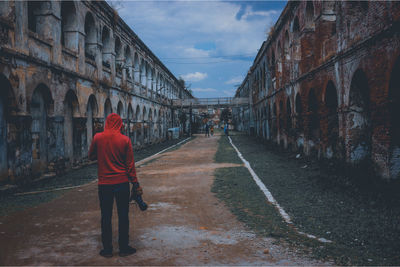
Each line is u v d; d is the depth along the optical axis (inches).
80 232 201.3
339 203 267.1
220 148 904.3
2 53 328.8
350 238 186.2
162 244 177.8
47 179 416.2
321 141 511.2
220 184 361.7
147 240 184.5
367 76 342.3
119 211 162.2
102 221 160.7
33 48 394.3
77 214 245.8
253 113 1536.7
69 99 515.8
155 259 156.9
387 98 301.3
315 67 521.7
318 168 453.7
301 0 587.2
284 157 634.2
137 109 995.3
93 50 616.7
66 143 498.0
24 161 370.3
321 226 209.6
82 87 547.2
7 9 340.8
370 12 329.7
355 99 396.5
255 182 370.3
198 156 695.1
